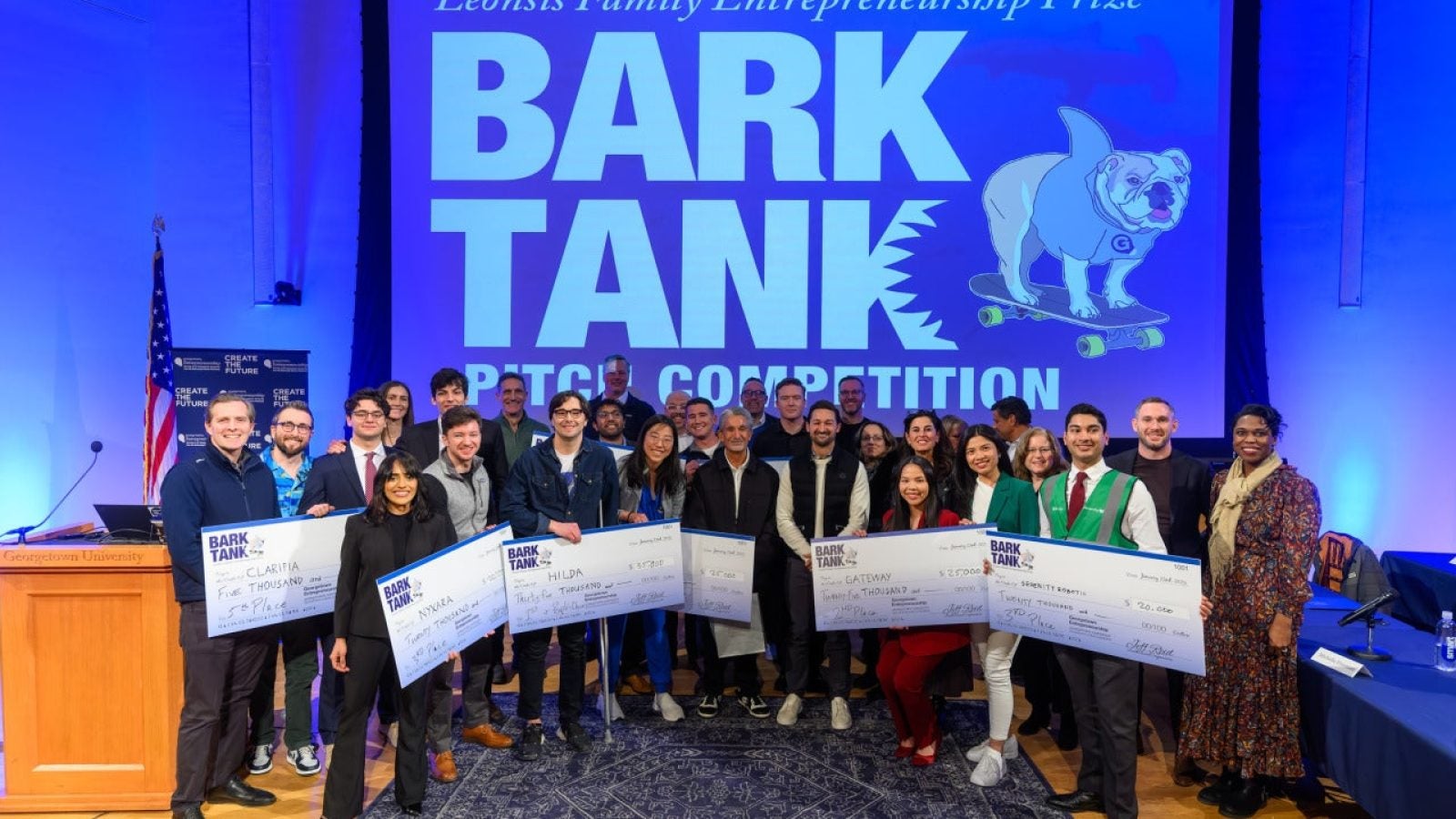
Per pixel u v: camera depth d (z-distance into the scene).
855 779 3.55
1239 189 6.12
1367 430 6.43
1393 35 6.30
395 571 3.03
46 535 3.47
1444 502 6.29
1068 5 6.21
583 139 6.33
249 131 6.51
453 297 6.34
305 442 3.81
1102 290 6.24
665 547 3.80
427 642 3.08
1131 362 6.24
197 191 6.49
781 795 3.41
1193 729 3.31
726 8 6.30
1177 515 3.74
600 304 6.36
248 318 6.58
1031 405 6.29
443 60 6.30
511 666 5.02
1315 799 3.42
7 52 5.86
